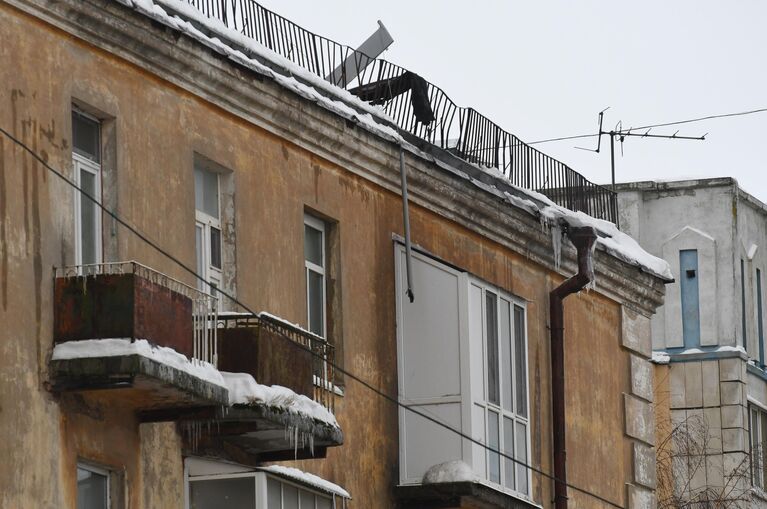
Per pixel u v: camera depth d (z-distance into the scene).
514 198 58.47
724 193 83.38
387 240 53.47
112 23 42.53
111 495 41.66
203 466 44.47
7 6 40.06
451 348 52.94
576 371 62.59
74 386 39.69
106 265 41.84
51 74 41.09
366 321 52.06
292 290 48.97
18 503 38.62
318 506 47.50
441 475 51.97
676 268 83.12
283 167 49.22
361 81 54.47
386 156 52.84
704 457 80.31
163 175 44.41
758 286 85.50
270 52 48.72
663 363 81.88
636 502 65.00
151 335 39.91
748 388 82.62
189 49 44.97
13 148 39.72
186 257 44.94
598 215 65.88
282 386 44.25
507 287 59.03
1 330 38.78
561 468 60.03
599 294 64.50
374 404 51.94
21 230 39.59
